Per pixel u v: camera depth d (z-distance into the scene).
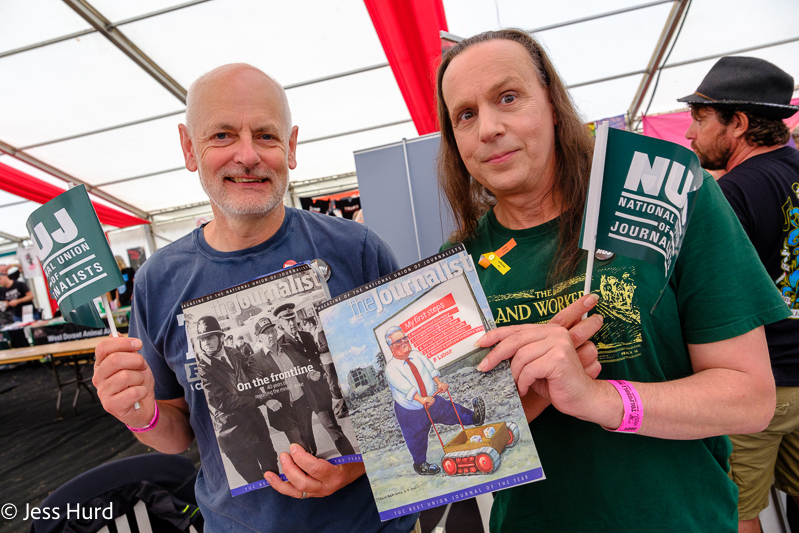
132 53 4.58
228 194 0.93
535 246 0.84
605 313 0.77
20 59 4.49
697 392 0.65
